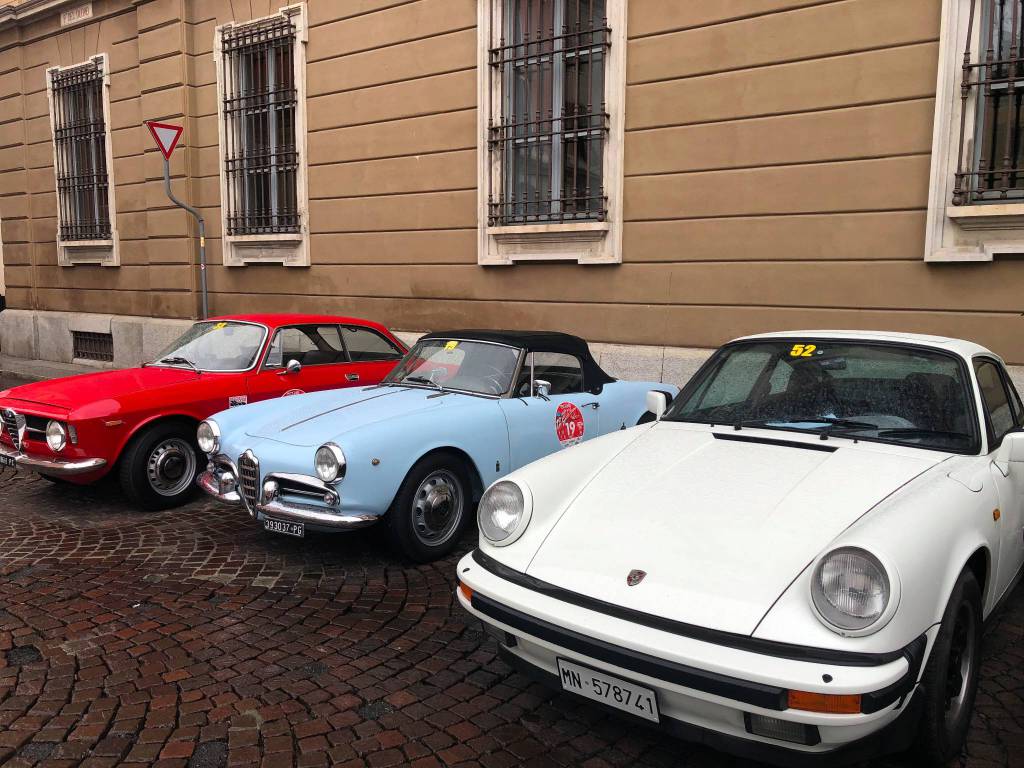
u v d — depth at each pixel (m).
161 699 3.14
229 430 4.95
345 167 10.02
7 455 5.80
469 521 4.90
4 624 3.84
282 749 2.81
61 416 5.41
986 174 6.25
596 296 8.25
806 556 2.45
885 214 6.64
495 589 2.74
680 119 7.55
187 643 3.64
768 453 3.15
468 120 8.90
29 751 2.79
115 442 5.52
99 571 4.57
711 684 2.23
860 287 6.81
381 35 9.49
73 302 13.75
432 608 4.06
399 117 9.45
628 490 3.01
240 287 11.31
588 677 2.54
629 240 7.97
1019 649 3.56
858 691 2.10
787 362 3.69
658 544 2.65
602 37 7.98
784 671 2.16
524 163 8.70
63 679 3.30
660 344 7.89
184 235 11.56
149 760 2.74
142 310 12.53
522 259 8.61
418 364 5.67
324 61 10.05
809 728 2.17
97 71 12.70
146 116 11.82
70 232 13.65
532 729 2.96
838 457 3.03
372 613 3.99
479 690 3.24
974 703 3.03
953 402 3.24
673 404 3.92
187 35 11.28
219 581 4.41
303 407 5.14
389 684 3.28
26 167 14.23
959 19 6.17
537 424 5.14
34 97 13.88
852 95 6.70
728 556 2.52
